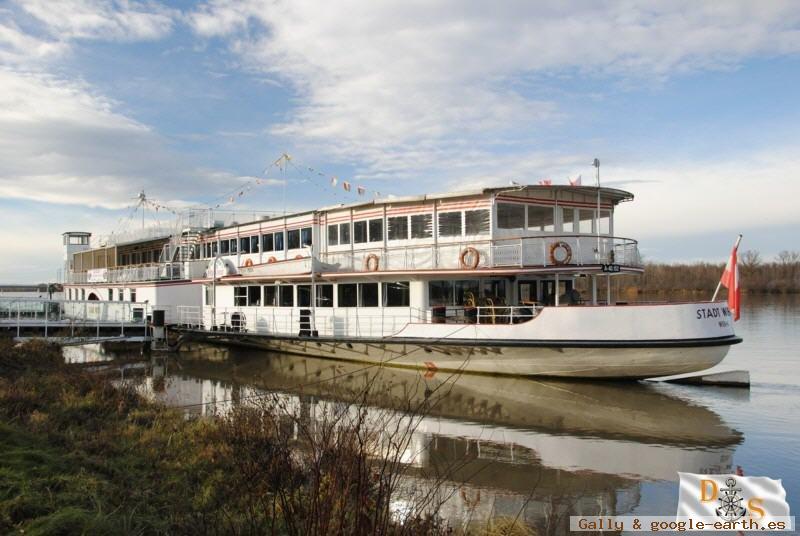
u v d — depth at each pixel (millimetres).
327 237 25828
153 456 10789
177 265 35219
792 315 54562
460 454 12883
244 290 30172
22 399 13516
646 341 17891
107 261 45125
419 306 22031
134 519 7352
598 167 20906
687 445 13625
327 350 24891
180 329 30266
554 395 18531
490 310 21172
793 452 13094
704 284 100000
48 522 6449
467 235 21141
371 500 6336
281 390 19938
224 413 15250
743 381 20172
